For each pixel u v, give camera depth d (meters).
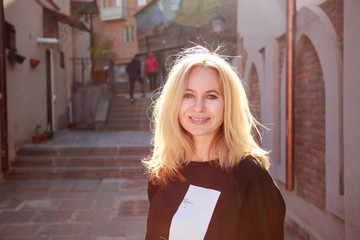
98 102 11.32
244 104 1.38
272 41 4.47
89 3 12.10
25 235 3.57
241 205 1.18
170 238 1.30
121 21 19.61
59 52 10.16
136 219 4.07
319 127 3.25
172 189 1.42
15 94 6.72
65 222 3.96
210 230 1.21
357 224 2.35
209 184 1.31
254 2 5.55
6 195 5.05
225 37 10.85
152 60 12.80
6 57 6.22
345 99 2.53
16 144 6.75
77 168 6.29
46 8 8.69
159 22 16.83
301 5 3.58
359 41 2.32
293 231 3.69
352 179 2.42
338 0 2.82
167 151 1.48
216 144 1.39
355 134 2.38
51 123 9.46
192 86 1.36
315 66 3.36
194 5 13.53
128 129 9.88
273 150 4.44
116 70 19.88
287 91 3.62
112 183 5.82
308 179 3.49
